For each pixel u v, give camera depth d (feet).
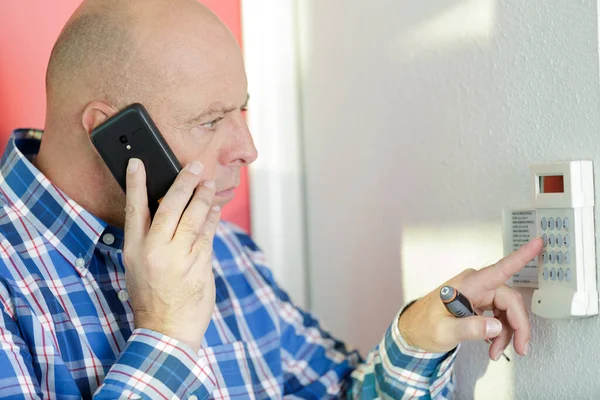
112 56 3.45
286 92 5.29
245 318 4.31
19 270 3.48
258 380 4.13
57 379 3.33
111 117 3.40
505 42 3.56
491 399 3.80
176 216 3.18
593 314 3.18
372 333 4.73
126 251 3.20
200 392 3.16
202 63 3.49
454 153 3.92
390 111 4.41
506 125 3.58
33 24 4.75
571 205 3.14
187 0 3.60
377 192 4.58
